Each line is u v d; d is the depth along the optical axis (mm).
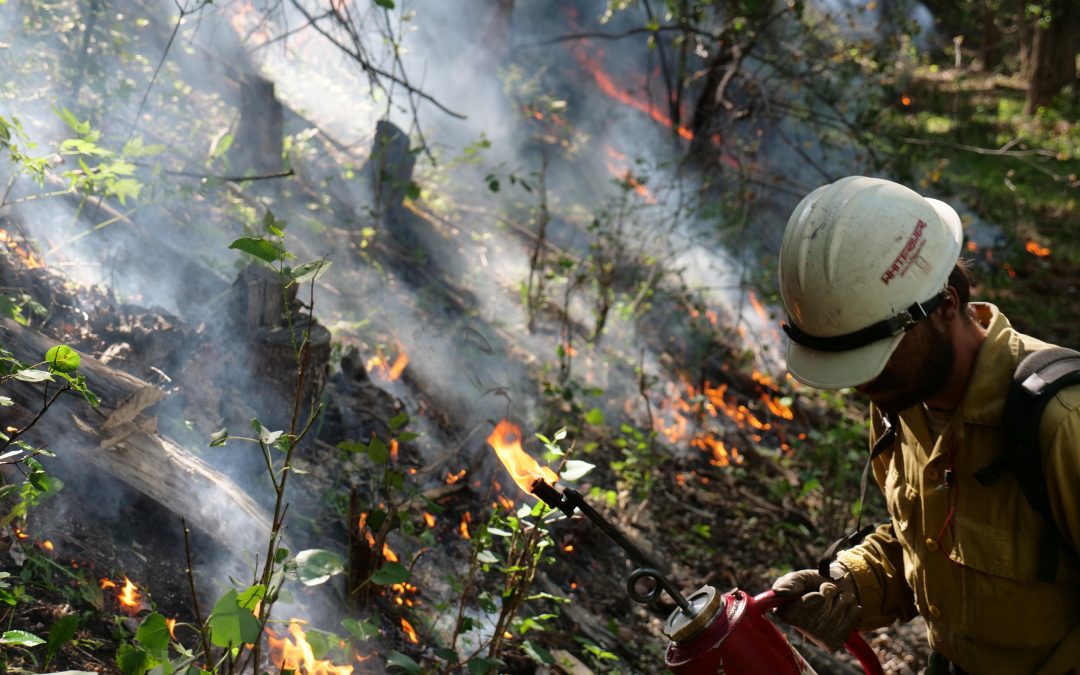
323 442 3961
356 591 2973
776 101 9297
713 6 10219
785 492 5719
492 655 2971
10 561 2652
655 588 2066
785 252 2016
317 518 3553
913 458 2168
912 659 4340
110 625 2703
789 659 2094
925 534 2135
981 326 2125
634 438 5773
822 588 2289
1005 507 1979
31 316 3389
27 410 2803
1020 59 24984
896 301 1910
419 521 3885
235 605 1866
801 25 9164
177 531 3051
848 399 7402
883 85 9734
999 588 2016
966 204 12758
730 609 2098
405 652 3182
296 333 3867
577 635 3836
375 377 4996
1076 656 2004
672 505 5324
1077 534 1886
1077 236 13516
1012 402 1897
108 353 3389
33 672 2293
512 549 3033
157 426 3291
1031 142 18484
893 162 9094
